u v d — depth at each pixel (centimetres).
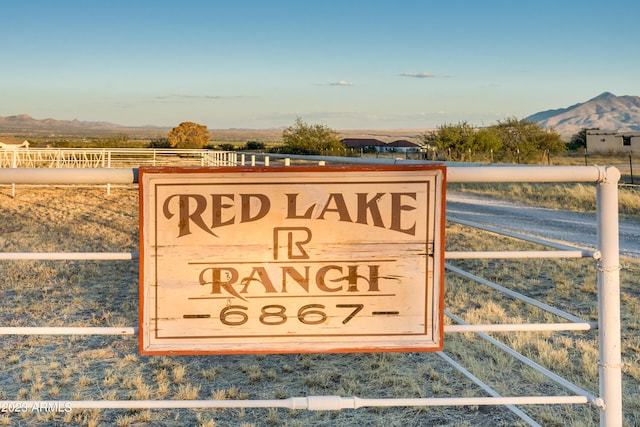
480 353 608
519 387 520
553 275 976
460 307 773
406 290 233
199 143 9550
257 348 231
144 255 229
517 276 965
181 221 229
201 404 238
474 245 1258
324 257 231
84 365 581
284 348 231
